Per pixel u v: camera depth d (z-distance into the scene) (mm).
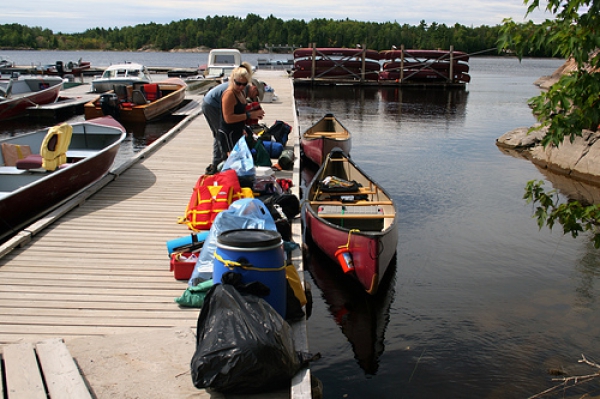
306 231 7484
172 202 7062
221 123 7457
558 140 3873
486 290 6562
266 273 3691
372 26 89062
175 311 4211
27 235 5535
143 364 3385
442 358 5156
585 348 5277
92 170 7852
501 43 3955
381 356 5227
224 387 3113
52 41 110375
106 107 15828
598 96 3756
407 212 9477
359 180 9086
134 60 75438
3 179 7293
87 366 3338
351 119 20719
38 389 2973
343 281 6777
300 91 29984
